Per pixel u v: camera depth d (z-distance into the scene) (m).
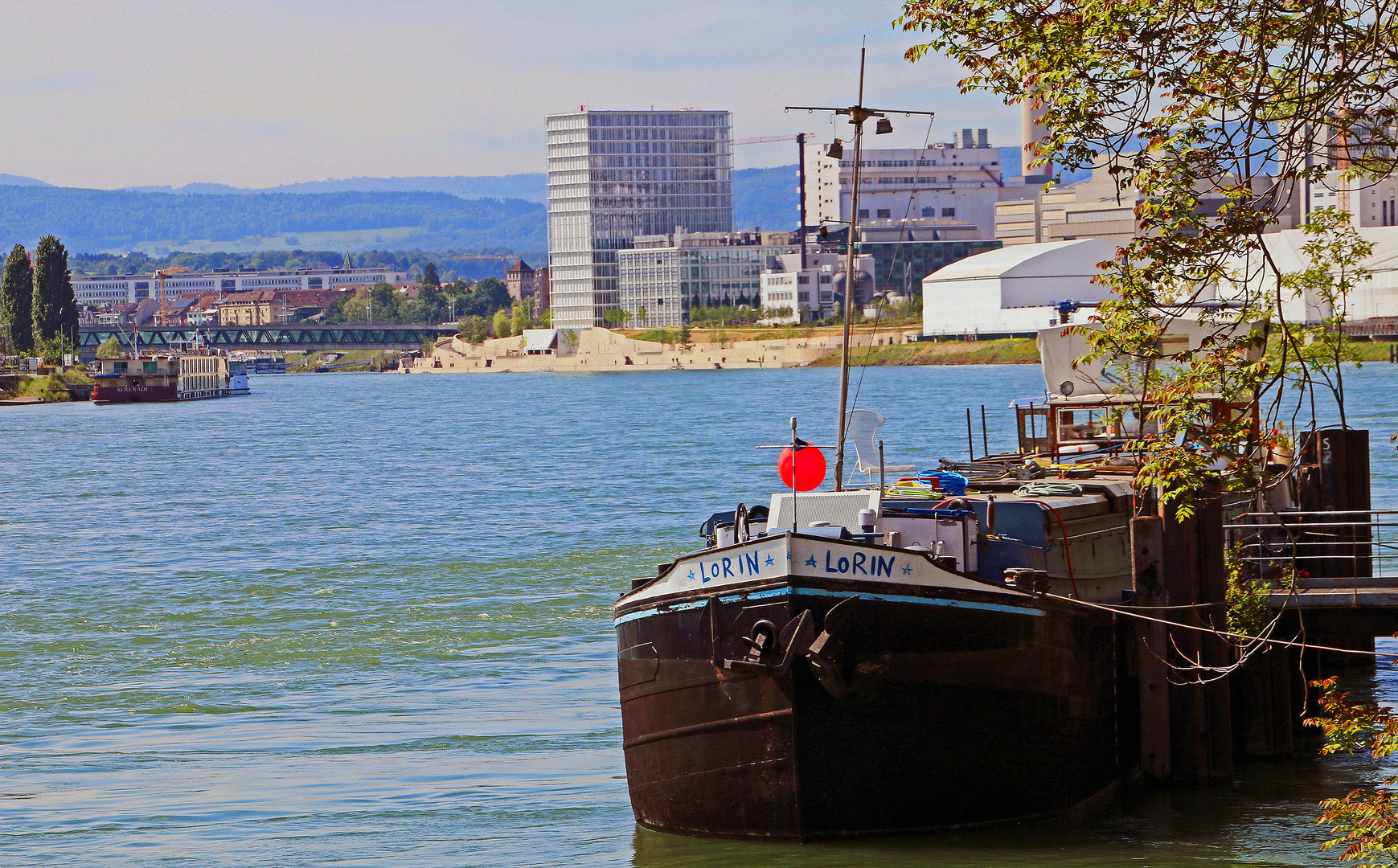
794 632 44.84
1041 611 48.84
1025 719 48.75
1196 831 48.56
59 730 70.38
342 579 114.44
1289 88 34.84
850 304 61.12
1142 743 52.97
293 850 51.22
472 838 51.62
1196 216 35.75
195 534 147.25
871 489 56.19
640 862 47.38
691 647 47.19
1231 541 61.41
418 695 75.69
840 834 47.06
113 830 54.09
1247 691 57.22
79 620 100.25
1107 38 36.62
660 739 48.72
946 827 48.06
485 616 96.25
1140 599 52.31
